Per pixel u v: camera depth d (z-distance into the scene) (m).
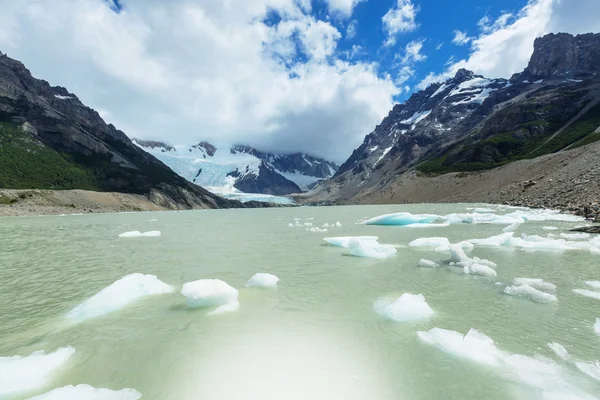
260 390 4.81
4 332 7.14
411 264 12.72
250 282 10.37
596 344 6.04
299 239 21.53
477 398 4.56
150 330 7.00
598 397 4.51
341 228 28.12
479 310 7.80
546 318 7.25
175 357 5.83
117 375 5.29
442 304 8.24
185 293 8.38
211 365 5.54
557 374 5.07
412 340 6.34
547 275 10.60
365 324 7.15
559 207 33.75
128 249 18.12
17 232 28.75
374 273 11.51
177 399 4.62
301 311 8.00
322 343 6.28
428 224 28.12
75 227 34.09
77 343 6.49
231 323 7.30
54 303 9.11
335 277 11.12
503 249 14.89
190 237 23.58
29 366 5.46
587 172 39.03
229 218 50.25
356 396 4.64
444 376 5.11
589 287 9.42
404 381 4.99
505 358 5.56
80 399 4.55
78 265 14.00
